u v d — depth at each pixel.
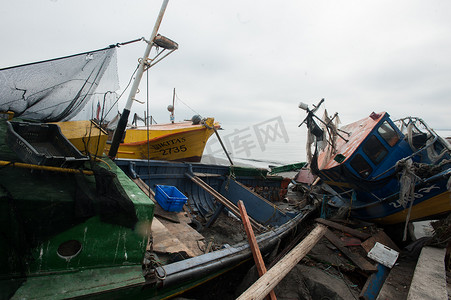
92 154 3.41
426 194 5.86
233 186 7.52
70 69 3.13
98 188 2.38
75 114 4.00
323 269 4.80
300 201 10.02
